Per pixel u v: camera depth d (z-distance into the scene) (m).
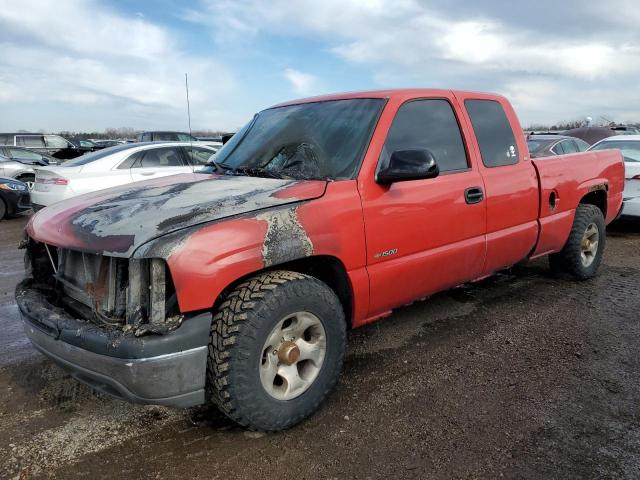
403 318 4.50
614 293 5.14
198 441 2.73
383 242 3.20
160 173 8.88
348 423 2.88
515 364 3.59
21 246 3.29
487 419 2.90
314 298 2.77
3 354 3.88
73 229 2.68
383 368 3.56
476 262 3.97
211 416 2.98
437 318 4.49
